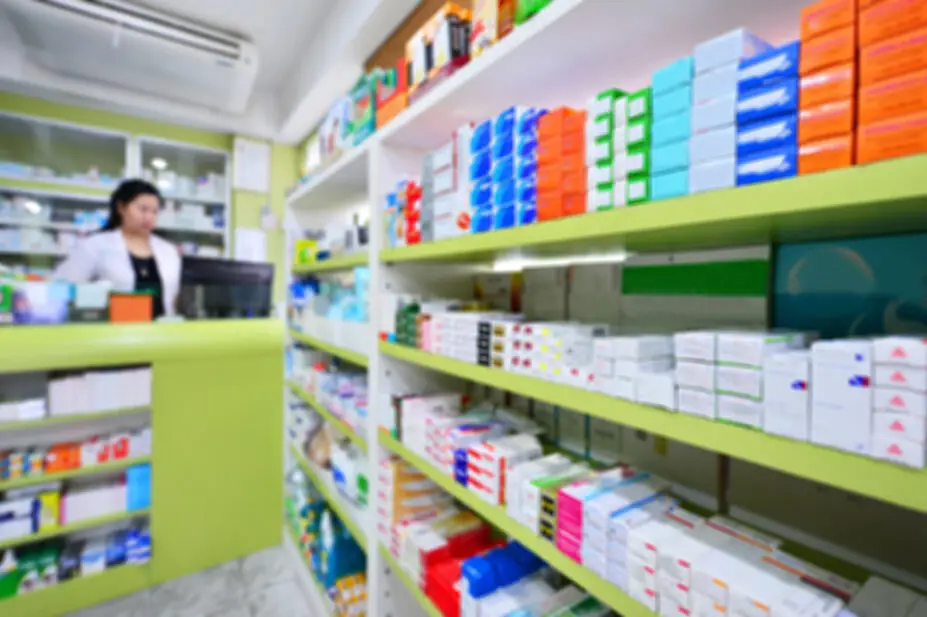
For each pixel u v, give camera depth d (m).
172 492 2.87
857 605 0.68
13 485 2.42
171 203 4.85
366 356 1.86
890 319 0.85
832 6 0.59
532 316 1.68
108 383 2.64
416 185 1.50
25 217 4.29
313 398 2.67
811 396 0.62
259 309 3.38
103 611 2.57
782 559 0.78
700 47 0.73
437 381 1.90
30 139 4.55
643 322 1.30
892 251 0.85
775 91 0.64
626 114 0.84
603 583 0.91
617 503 0.95
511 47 1.03
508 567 1.27
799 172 0.62
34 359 2.38
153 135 4.62
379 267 1.76
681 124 0.75
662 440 1.25
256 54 3.70
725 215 0.69
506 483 1.16
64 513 2.57
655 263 1.26
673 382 0.79
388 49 2.94
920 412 0.52
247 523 3.13
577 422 1.50
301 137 4.97
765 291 1.03
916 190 0.50
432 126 1.54
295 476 3.03
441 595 1.36
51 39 3.30
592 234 0.89
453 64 1.31
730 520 0.92
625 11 0.86
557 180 0.97
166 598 2.69
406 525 1.62
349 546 2.34
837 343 0.60
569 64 1.09
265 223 4.99
